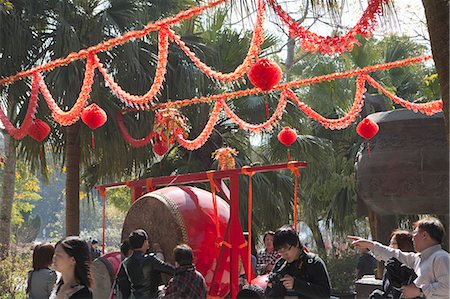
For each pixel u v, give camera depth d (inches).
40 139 403.2
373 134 304.5
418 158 293.0
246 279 299.1
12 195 730.2
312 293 169.6
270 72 246.4
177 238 308.5
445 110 146.6
